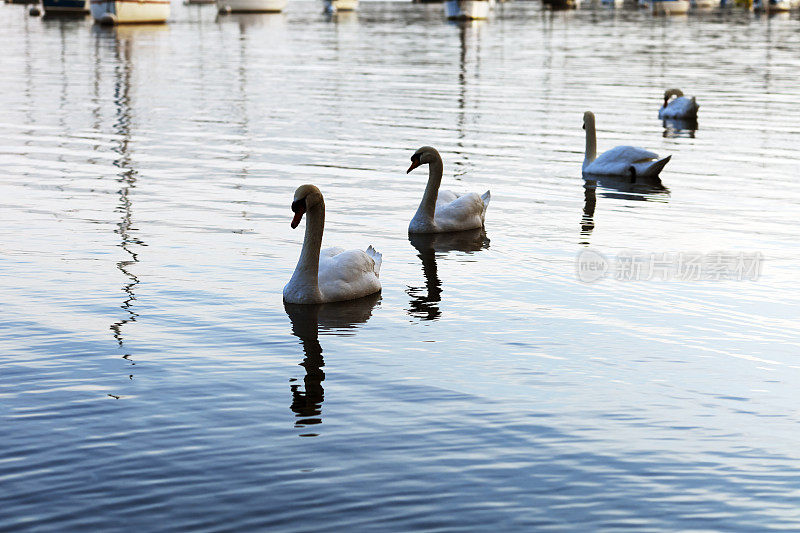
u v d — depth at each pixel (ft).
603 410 33.88
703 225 61.26
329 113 110.83
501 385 35.99
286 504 27.53
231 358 38.47
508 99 124.77
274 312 44.01
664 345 40.34
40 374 36.60
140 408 33.73
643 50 202.08
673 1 372.58
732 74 154.81
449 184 73.72
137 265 50.85
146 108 113.70
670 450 30.94
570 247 55.88
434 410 33.76
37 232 57.31
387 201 67.51
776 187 73.10
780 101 123.75
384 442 31.32
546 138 95.50
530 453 30.66
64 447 30.78
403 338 40.91
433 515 27.04
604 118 109.40
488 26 291.38
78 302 44.83
